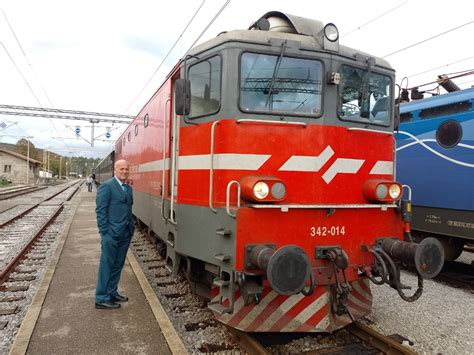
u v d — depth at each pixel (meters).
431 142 8.26
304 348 4.54
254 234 4.15
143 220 8.95
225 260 4.25
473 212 7.38
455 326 5.26
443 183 7.96
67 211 18.97
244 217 4.11
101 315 5.21
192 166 4.96
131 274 7.24
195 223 4.86
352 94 4.95
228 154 4.38
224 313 4.20
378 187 4.76
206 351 4.38
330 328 4.52
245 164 4.36
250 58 4.49
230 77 4.42
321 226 4.52
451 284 7.60
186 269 5.89
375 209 4.89
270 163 4.42
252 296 4.14
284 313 4.46
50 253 9.13
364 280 5.05
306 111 4.62
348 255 4.68
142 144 9.38
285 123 4.46
